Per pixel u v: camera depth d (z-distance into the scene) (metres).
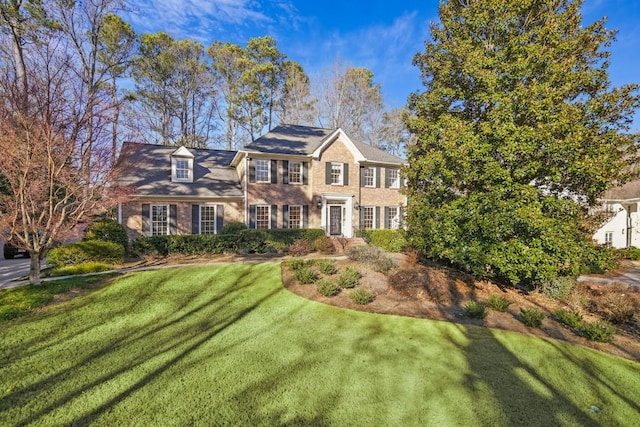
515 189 8.16
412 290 8.44
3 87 7.34
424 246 10.34
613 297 7.85
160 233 16.39
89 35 15.77
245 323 6.43
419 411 3.67
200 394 3.89
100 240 11.88
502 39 9.17
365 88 35.62
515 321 6.87
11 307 6.73
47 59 7.57
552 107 7.82
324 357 4.98
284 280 9.50
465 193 9.63
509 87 8.78
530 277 9.05
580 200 8.86
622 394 4.19
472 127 9.12
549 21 8.54
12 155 7.07
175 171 17.45
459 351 5.31
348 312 7.14
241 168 18.72
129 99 19.28
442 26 10.66
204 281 9.30
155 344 5.36
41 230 8.36
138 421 3.37
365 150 21.92
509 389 4.19
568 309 7.95
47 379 4.18
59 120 7.84
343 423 3.42
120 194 9.43
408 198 11.54
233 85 32.66
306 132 21.80
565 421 3.59
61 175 7.92
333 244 15.62
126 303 7.44
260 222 17.83
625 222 18.36
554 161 8.02
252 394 3.91
